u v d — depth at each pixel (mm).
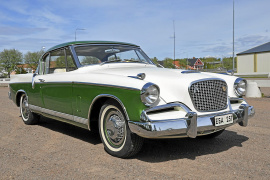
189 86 3293
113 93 3396
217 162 3348
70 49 4574
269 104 7855
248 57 45000
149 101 3062
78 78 4012
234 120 3584
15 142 4367
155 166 3236
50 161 3447
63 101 4379
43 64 5324
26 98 5781
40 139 4551
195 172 3037
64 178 2916
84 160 3469
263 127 5121
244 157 3510
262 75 26422
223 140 4348
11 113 7355
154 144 4152
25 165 3318
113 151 3580
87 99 3818
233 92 3988
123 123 3445
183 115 3189
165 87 3332
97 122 4105
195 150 3850
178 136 3211
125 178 2891
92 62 4543
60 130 5230
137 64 4828
